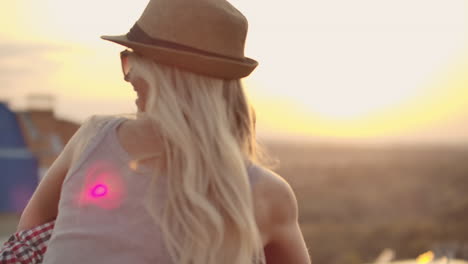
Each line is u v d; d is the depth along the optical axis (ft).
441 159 551.59
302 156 557.33
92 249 4.52
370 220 286.25
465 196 316.19
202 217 4.36
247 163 4.79
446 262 13.01
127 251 4.47
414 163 505.66
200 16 4.68
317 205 312.09
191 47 4.68
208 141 4.48
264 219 4.69
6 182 85.46
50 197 5.41
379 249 204.54
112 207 4.61
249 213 4.46
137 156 4.68
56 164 5.38
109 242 4.50
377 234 229.86
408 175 432.25
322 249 216.13
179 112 4.49
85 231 4.58
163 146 4.66
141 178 4.63
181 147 4.41
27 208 5.52
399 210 319.47
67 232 4.64
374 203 334.03
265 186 4.71
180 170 4.49
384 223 261.85
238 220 4.39
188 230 4.37
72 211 4.71
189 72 4.65
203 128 4.50
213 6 4.71
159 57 4.63
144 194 4.58
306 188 351.46
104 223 4.58
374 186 389.60
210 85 4.68
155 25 4.75
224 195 4.41
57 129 94.58
